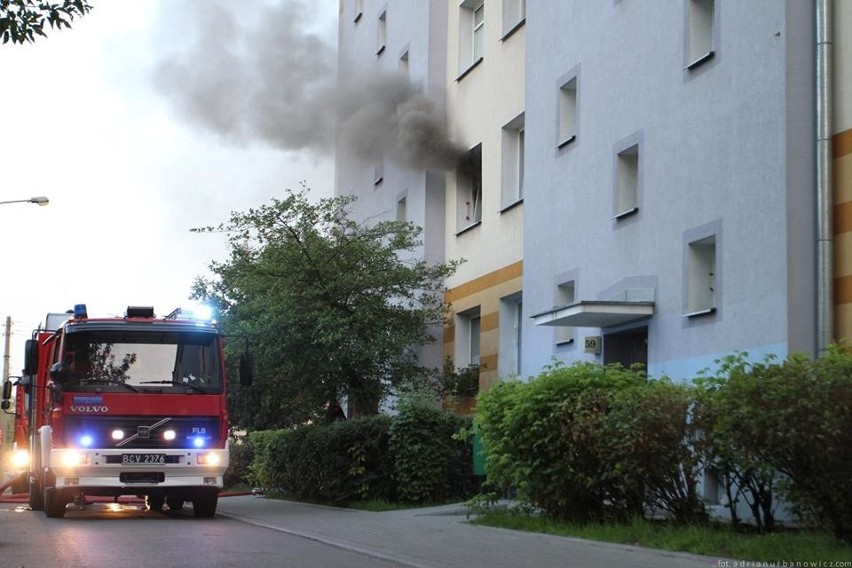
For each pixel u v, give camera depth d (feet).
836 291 44.32
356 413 77.10
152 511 69.56
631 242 58.54
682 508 41.60
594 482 43.70
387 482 65.10
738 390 35.37
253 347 72.18
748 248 48.34
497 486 49.42
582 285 63.77
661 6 56.65
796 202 45.70
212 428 57.82
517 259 76.07
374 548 39.47
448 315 85.61
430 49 91.50
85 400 56.18
